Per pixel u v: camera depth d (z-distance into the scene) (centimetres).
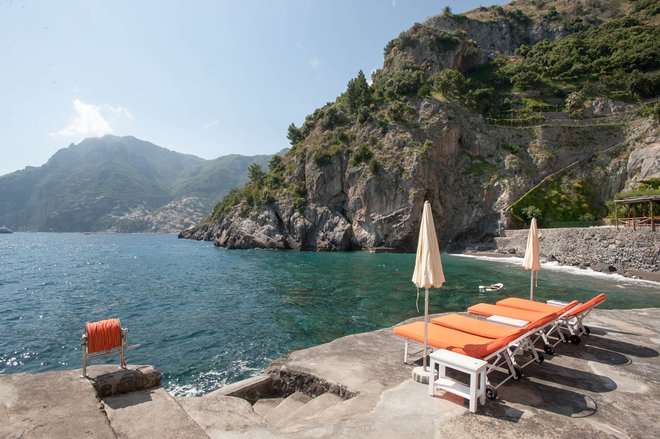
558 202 5328
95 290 2862
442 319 796
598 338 880
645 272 2881
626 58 7081
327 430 471
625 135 5797
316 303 2100
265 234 6706
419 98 6988
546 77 7788
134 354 1367
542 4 11731
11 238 15025
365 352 814
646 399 562
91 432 383
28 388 474
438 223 5975
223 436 452
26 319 2011
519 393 586
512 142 6306
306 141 7631
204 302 2269
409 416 509
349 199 6366
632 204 3703
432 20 10644
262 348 1386
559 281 2747
